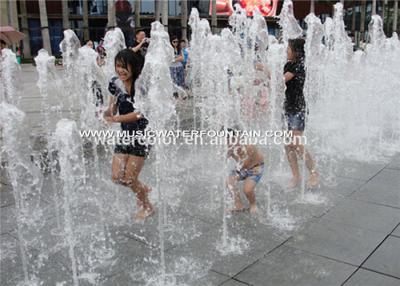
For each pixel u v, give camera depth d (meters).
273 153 6.47
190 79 12.26
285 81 4.86
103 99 7.45
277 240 3.81
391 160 6.16
